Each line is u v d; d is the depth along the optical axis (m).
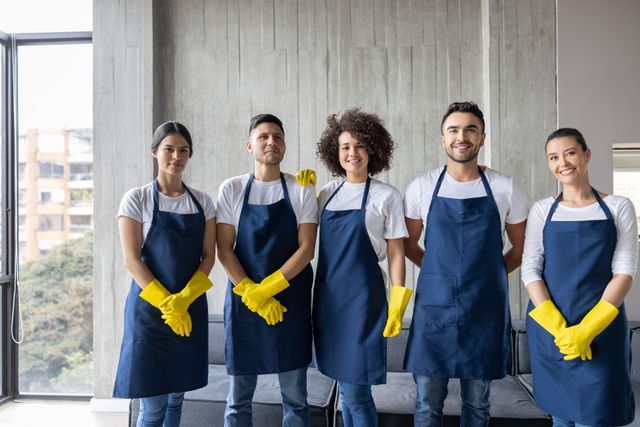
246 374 1.93
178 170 1.97
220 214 2.00
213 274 3.37
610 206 1.78
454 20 3.27
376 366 1.89
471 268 1.87
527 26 3.08
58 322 3.54
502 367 1.88
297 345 1.97
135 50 3.29
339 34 3.31
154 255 1.93
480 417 1.91
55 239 3.54
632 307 2.93
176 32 3.41
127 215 1.93
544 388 1.81
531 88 3.08
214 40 3.38
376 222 1.95
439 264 1.90
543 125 3.08
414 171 3.27
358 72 3.30
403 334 2.92
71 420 3.11
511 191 1.92
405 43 3.28
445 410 2.23
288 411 2.03
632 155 3.10
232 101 3.37
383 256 2.03
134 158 3.28
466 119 1.88
